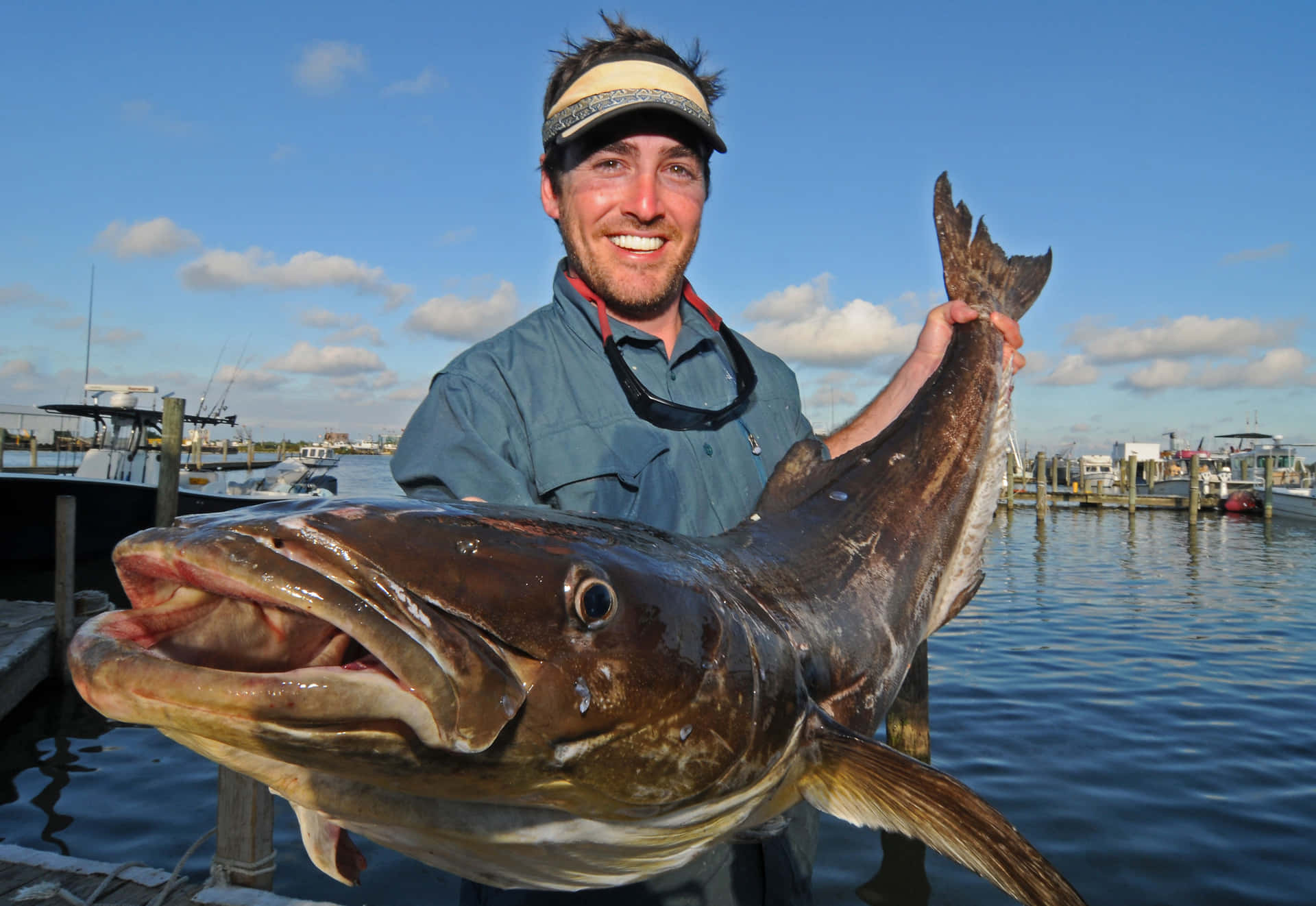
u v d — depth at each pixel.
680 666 1.40
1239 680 10.11
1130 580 18.17
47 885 4.14
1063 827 6.27
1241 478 38.69
